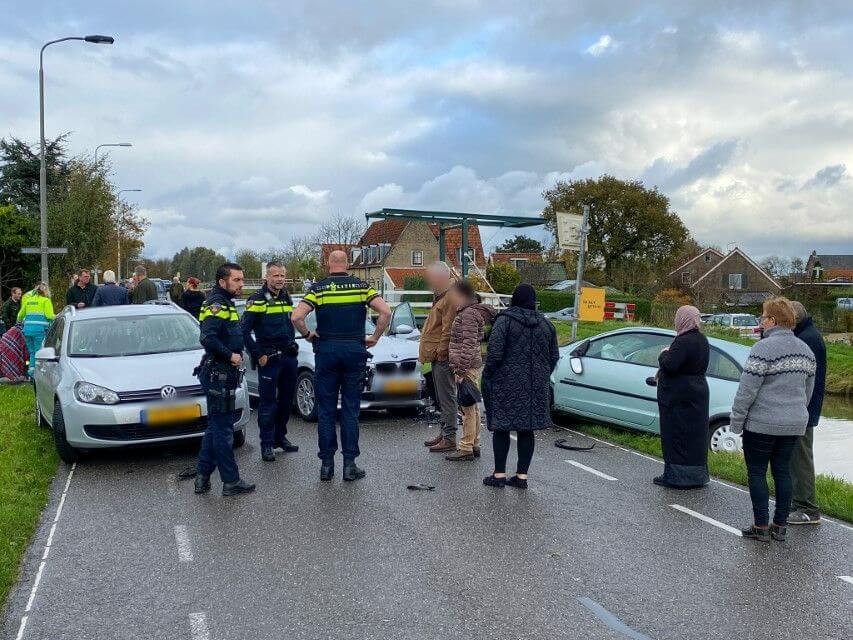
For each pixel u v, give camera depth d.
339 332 6.83
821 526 5.89
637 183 66.19
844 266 106.44
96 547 5.25
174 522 5.76
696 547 5.34
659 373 7.06
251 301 7.44
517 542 5.36
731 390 8.31
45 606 4.33
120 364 7.86
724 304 49.72
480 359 7.71
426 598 4.41
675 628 4.09
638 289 57.28
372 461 7.68
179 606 4.32
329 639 3.92
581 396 9.51
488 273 41.09
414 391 9.64
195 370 6.55
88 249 33.41
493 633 3.99
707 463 7.08
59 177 44.22
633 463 7.80
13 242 31.97
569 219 13.82
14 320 15.99
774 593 4.57
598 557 5.11
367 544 5.29
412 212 18.23
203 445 6.51
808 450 5.93
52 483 6.91
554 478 7.15
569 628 4.06
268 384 7.55
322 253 49.06
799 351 5.44
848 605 4.41
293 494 6.48
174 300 19.95
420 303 19.34
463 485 6.82
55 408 7.48
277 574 4.76
